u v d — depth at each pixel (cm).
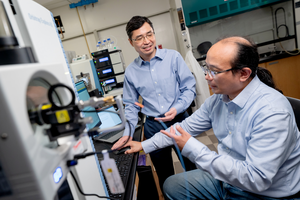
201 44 336
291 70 284
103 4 399
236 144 87
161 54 146
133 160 97
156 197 134
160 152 146
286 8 296
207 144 241
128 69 154
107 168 47
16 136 30
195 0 301
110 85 299
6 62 35
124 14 402
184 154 91
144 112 155
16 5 49
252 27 326
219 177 80
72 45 427
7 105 29
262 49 325
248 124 80
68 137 44
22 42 51
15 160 31
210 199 99
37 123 39
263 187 71
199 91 282
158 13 395
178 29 350
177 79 152
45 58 57
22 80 32
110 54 288
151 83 145
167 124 142
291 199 79
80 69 253
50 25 67
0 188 33
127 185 78
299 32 288
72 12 407
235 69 75
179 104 135
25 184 32
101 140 132
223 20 327
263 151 71
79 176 60
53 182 37
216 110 100
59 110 40
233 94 87
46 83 44
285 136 70
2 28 45
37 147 34
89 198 65
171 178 108
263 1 290
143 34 130
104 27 409
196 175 105
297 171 82
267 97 77
